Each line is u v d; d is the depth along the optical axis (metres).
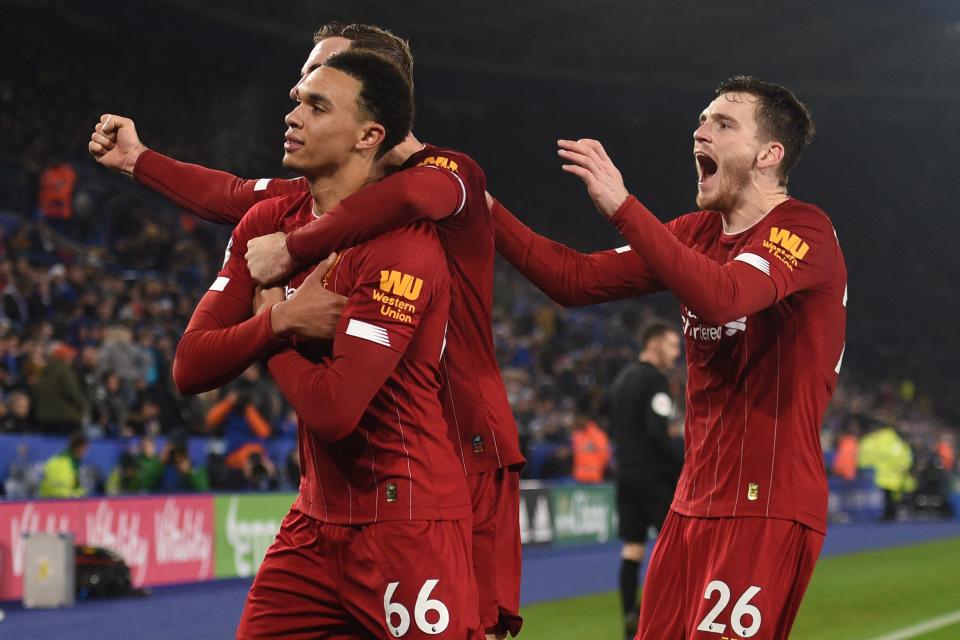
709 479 4.16
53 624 9.59
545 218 40.03
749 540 4.02
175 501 12.52
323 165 3.46
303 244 3.41
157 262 22.84
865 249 46.03
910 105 45.62
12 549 10.95
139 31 32.22
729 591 4.01
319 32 4.45
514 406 19.81
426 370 3.47
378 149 3.51
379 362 3.27
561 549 17.50
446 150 3.78
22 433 12.91
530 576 13.99
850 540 20.53
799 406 4.07
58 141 26.34
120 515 11.86
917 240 46.94
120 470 13.35
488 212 3.88
